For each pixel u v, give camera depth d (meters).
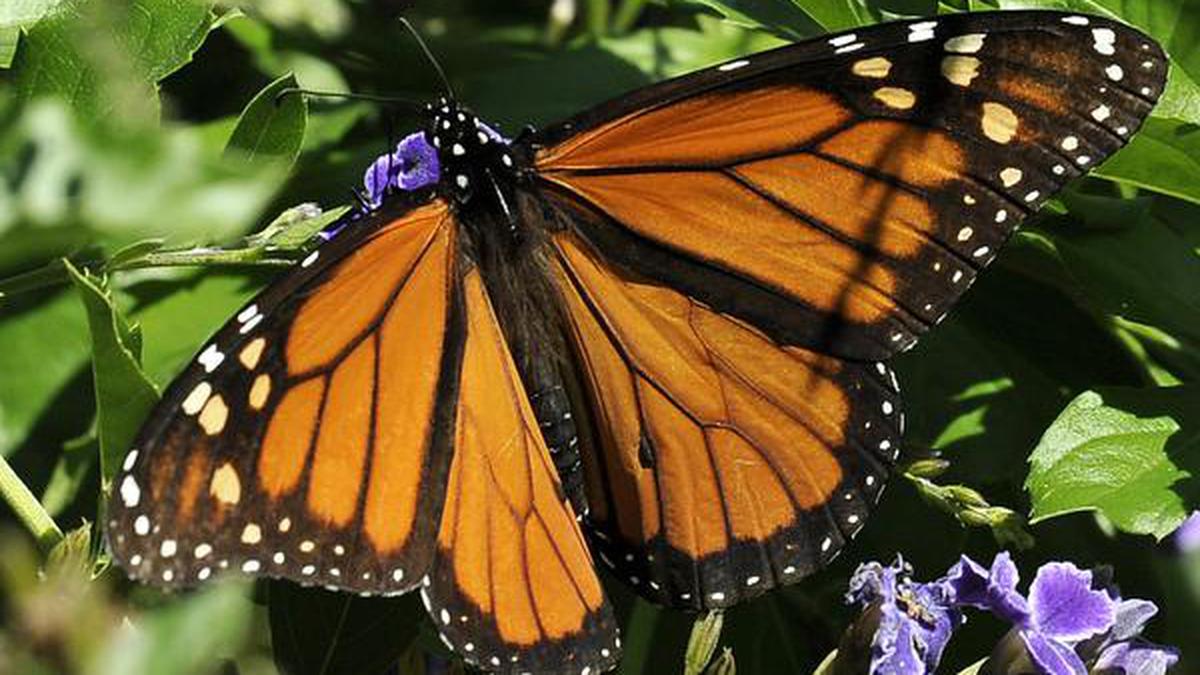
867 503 0.53
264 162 0.54
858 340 0.53
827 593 0.58
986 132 0.52
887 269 0.53
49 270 0.53
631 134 0.53
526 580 0.53
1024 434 0.58
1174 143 0.56
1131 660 0.54
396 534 0.51
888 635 0.53
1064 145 0.52
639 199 0.53
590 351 0.54
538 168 0.54
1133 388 0.56
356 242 0.52
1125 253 0.57
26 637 0.40
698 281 0.53
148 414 0.51
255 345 0.51
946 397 0.58
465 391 0.53
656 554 0.54
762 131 0.53
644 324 0.54
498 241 0.53
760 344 0.53
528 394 0.54
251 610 0.54
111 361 0.52
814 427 0.53
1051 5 0.56
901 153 0.53
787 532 0.54
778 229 0.53
